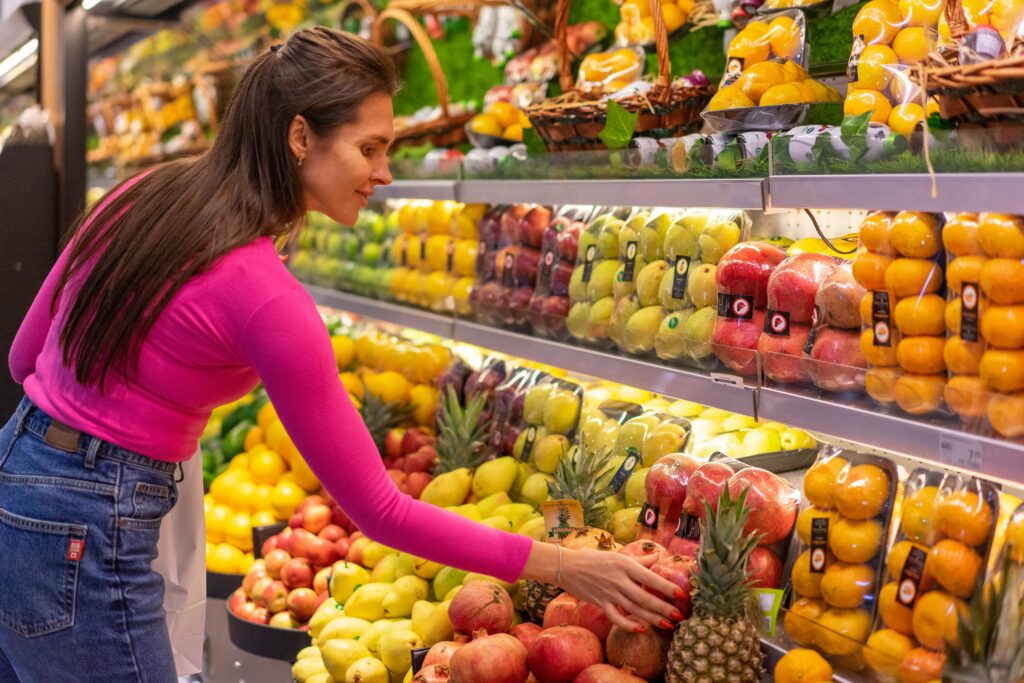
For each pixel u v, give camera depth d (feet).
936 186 5.43
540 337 9.87
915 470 5.91
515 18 12.52
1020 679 4.97
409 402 11.78
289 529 10.09
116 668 5.54
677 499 6.88
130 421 5.44
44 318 6.04
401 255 12.57
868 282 6.07
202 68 18.17
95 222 5.61
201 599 7.84
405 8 12.18
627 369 8.27
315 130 5.26
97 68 18.40
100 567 5.45
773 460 7.23
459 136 12.80
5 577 5.52
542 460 8.78
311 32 5.36
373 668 7.30
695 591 5.67
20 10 13.64
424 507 5.50
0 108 20.24
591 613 6.28
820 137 6.18
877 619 5.76
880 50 6.84
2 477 5.60
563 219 9.87
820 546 6.01
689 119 8.73
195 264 5.17
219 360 5.33
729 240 7.70
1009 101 5.12
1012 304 5.30
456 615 6.77
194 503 7.59
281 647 8.82
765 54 8.05
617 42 10.35
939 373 5.83
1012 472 5.17
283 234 5.59
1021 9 6.01
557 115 8.98
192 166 5.57
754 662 5.56
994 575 5.26
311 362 5.13
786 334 6.91
